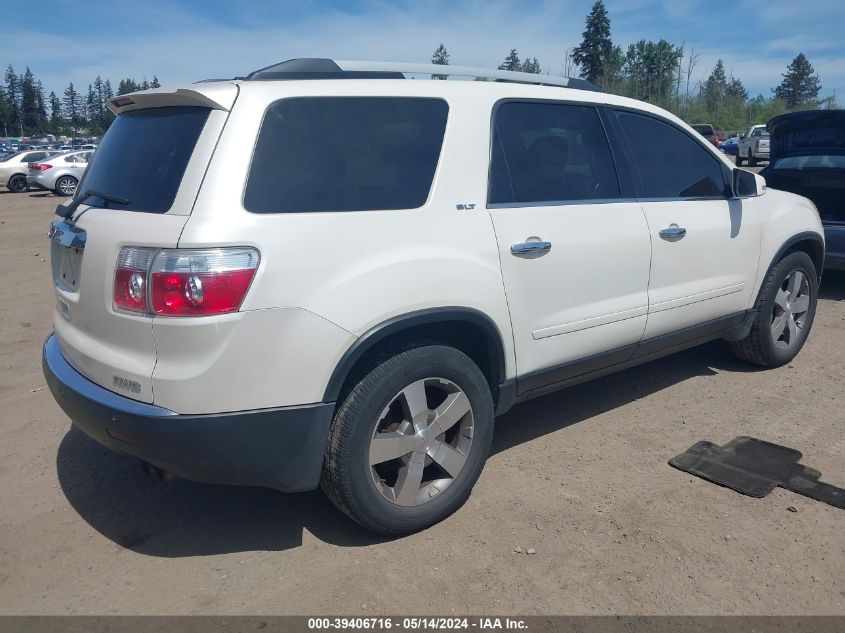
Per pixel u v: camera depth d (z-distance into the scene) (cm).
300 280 271
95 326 290
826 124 722
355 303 282
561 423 436
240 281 260
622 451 395
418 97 325
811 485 352
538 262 346
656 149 427
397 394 300
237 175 270
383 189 304
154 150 293
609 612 267
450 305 310
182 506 348
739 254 464
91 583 289
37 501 353
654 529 319
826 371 515
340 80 307
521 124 361
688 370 524
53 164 2383
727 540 310
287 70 310
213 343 259
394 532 312
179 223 262
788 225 498
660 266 410
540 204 356
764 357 510
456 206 322
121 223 279
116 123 337
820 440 403
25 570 298
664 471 372
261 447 273
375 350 301
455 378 319
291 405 274
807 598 273
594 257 372
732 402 461
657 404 461
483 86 352
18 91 12719
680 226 420
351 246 286
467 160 331
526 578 287
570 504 341
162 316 259
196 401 261
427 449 315
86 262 292
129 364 271
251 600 278
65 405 304
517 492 353
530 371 355
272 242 268
